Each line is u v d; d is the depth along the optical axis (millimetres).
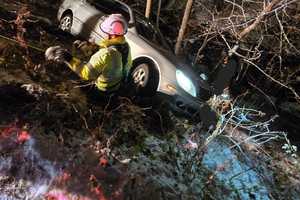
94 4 8086
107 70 4992
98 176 4578
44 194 4223
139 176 4844
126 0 12078
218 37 11039
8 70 5094
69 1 8555
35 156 4348
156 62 6480
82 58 6676
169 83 6340
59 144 4582
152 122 6125
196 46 10961
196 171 5891
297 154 8781
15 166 4207
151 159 5398
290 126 10609
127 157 5062
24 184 4176
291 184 7492
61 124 4777
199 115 6586
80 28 7949
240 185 6457
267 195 6727
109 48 4965
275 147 8586
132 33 6980
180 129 6355
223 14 10703
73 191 4371
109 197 4527
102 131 5105
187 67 6848
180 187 5340
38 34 7062
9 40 5887
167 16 12219
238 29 10227
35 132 4523
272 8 8836
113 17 5008
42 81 5230
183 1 12133
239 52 10602
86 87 5449
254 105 10852
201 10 11273
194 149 6164
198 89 6594
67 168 4457
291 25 10695
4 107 4582
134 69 6582
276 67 11773
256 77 11898
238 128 8133
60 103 4934
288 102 11922
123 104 5418
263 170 7336
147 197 4789
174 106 6430
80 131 4926
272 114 10797
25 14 6797
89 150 4738
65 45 7184
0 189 4039
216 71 9023
